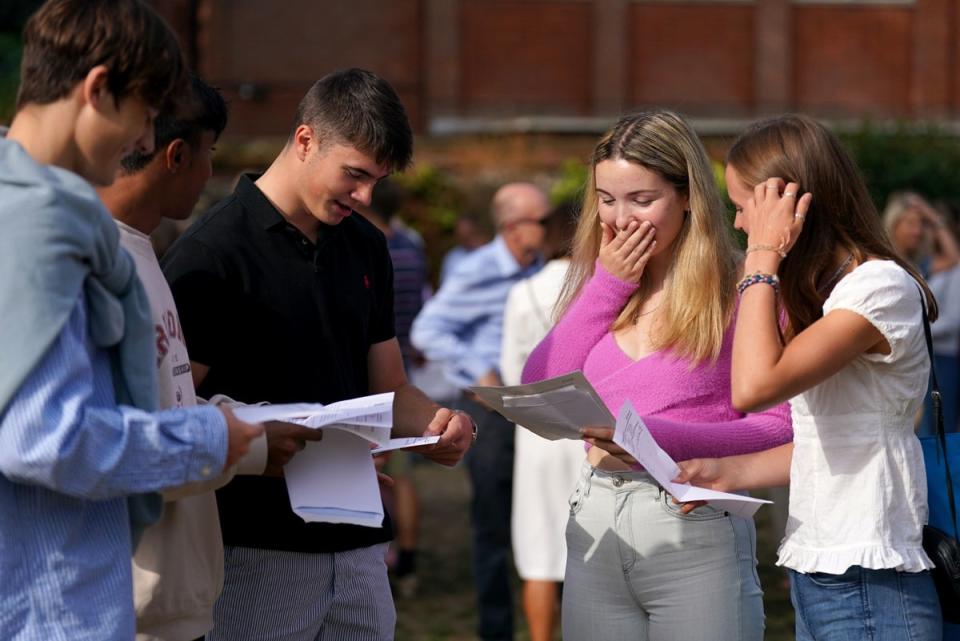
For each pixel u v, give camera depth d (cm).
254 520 566
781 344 505
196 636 500
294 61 3216
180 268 545
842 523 507
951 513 514
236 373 558
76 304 386
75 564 396
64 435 373
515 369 938
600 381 580
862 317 487
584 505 580
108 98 399
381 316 632
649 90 3344
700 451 554
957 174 2791
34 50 400
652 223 570
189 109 486
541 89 3312
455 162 2812
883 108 3372
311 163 554
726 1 3338
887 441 505
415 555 1234
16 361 367
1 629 385
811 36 3362
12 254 368
